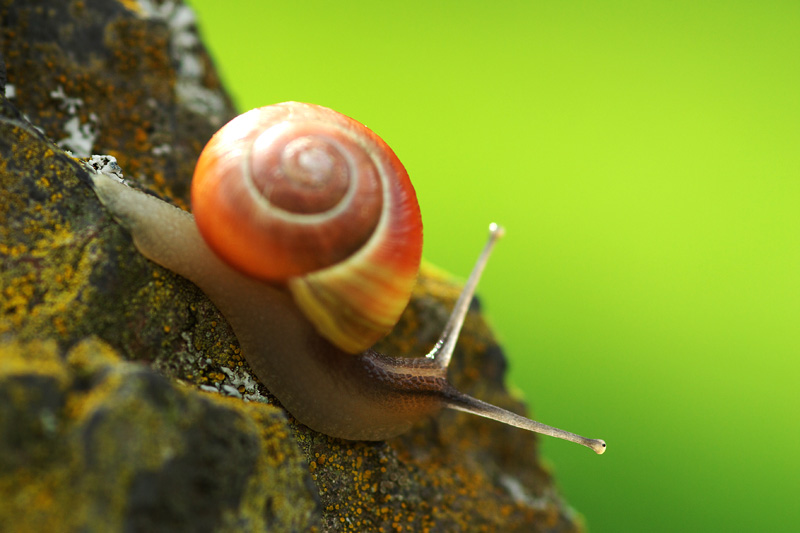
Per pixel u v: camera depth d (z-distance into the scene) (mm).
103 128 181
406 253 167
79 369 153
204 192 164
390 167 168
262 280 166
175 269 166
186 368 166
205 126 187
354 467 173
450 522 178
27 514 149
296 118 166
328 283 165
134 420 151
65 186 163
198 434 153
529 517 185
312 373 169
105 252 162
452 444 186
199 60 190
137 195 166
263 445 159
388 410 172
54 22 180
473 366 191
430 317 189
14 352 153
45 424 150
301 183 163
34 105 179
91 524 149
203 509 153
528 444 192
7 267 159
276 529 158
